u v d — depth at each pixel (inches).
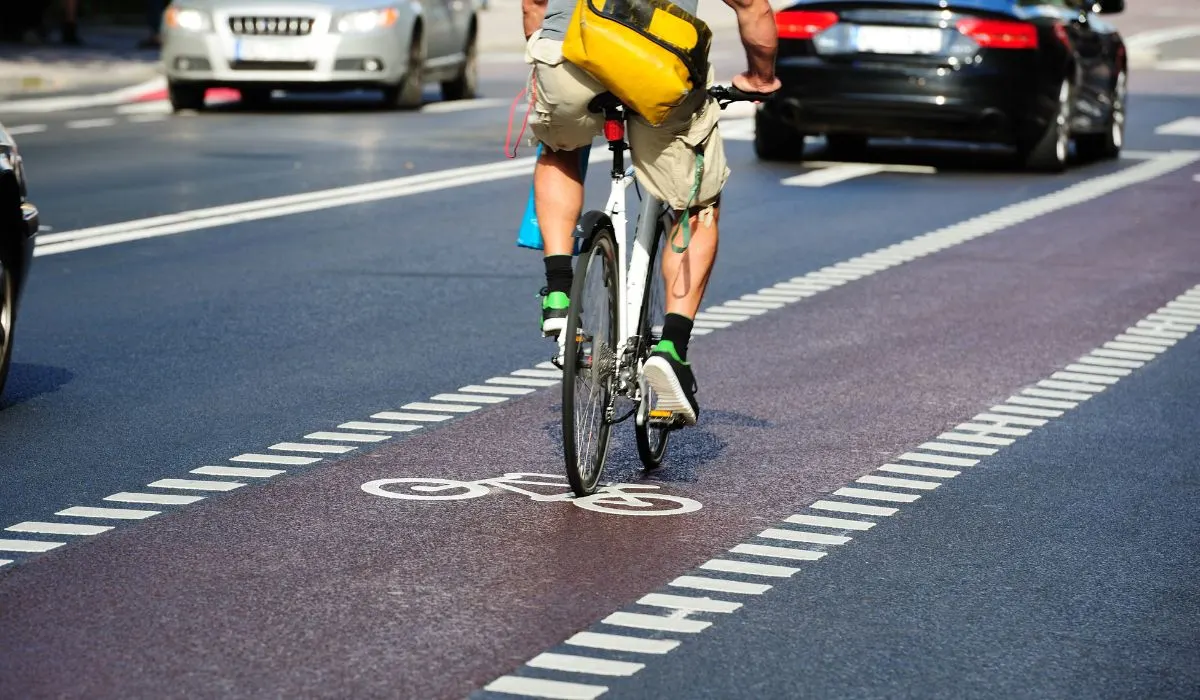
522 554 584.4
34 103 2295.8
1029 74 1695.4
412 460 705.6
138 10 3927.2
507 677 475.5
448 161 1736.0
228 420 767.7
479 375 864.9
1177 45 3959.2
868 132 1736.0
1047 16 1749.5
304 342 936.3
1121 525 637.3
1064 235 1350.9
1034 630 523.5
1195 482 698.8
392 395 820.0
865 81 1706.4
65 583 547.2
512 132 2006.6
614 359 666.8
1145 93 2731.3
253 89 2212.1
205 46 2153.1
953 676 484.1
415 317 1007.0
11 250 787.4
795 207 1481.3
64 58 2832.2
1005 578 572.4
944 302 1083.3
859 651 501.7
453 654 491.8
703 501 657.0
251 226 1326.3
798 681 477.4
